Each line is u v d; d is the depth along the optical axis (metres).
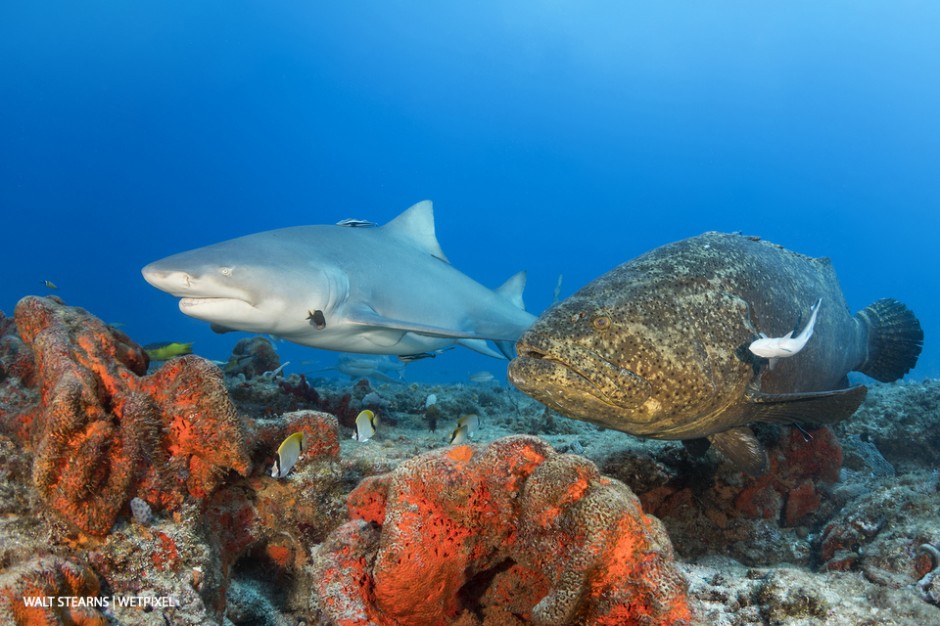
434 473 0.92
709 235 1.90
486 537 0.95
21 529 1.11
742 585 1.37
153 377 1.27
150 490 1.21
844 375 2.39
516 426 3.25
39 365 1.24
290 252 2.56
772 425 2.15
